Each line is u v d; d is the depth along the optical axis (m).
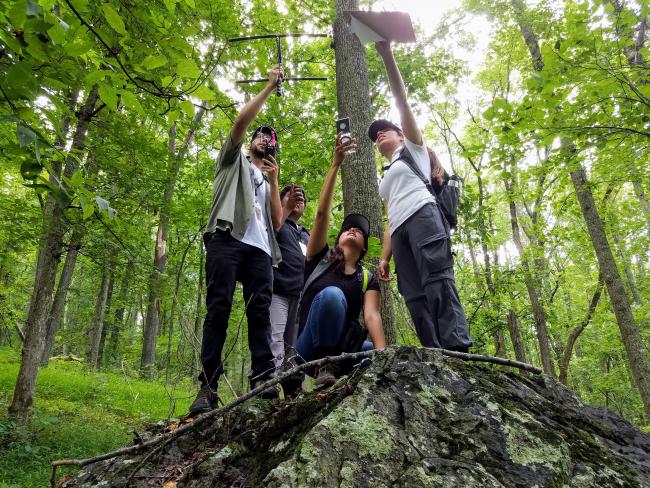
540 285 11.80
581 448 1.45
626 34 4.04
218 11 3.93
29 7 1.60
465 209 8.10
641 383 8.08
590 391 21.34
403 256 2.72
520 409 1.54
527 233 11.24
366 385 1.51
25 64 1.85
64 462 1.71
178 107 2.38
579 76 4.02
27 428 5.64
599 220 8.91
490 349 12.62
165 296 7.44
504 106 4.26
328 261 2.70
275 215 3.07
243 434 1.68
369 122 5.36
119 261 6.84
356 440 1.31
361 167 5.16
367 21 2.36
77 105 6.79
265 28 5.60
